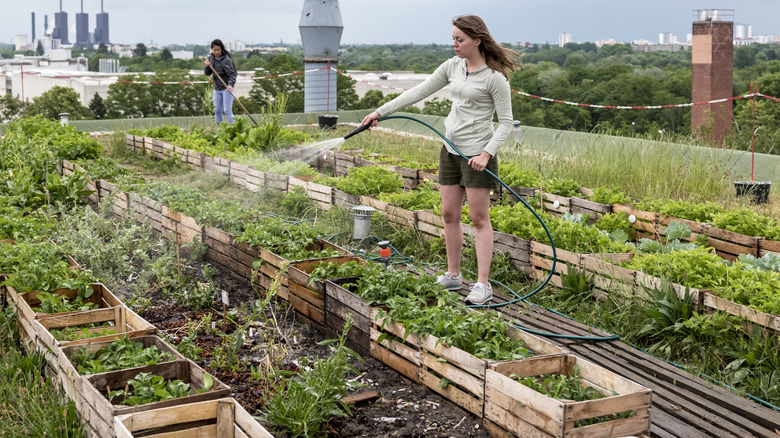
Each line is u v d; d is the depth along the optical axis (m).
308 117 19.30
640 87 42.09
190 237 7.20
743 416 3.95
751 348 4.64
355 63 89.12
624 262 5.93
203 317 5.43
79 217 7.52
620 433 3.49
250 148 11.45
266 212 8.86
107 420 3.42
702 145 11.27
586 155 11.07
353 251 7.05
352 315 4.98
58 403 3.89
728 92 31.98
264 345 4.90
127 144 14.24
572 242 6.49
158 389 3.57
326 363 4.15
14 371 4.28
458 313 4.53
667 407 4.00
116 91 56.69
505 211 7.36
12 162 10.20
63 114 16.69
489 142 5.28
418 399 4.29
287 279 5.67
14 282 5.14
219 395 3.58
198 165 11.85
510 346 4.30
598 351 4.79
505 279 6.46
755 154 11.20
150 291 6.23
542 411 3.47
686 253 5.79
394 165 11.03
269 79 49.56
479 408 3.93
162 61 87.81
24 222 7.01
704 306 5.09
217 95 14.57
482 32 5.16
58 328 4.62
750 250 6.71
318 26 19.52
